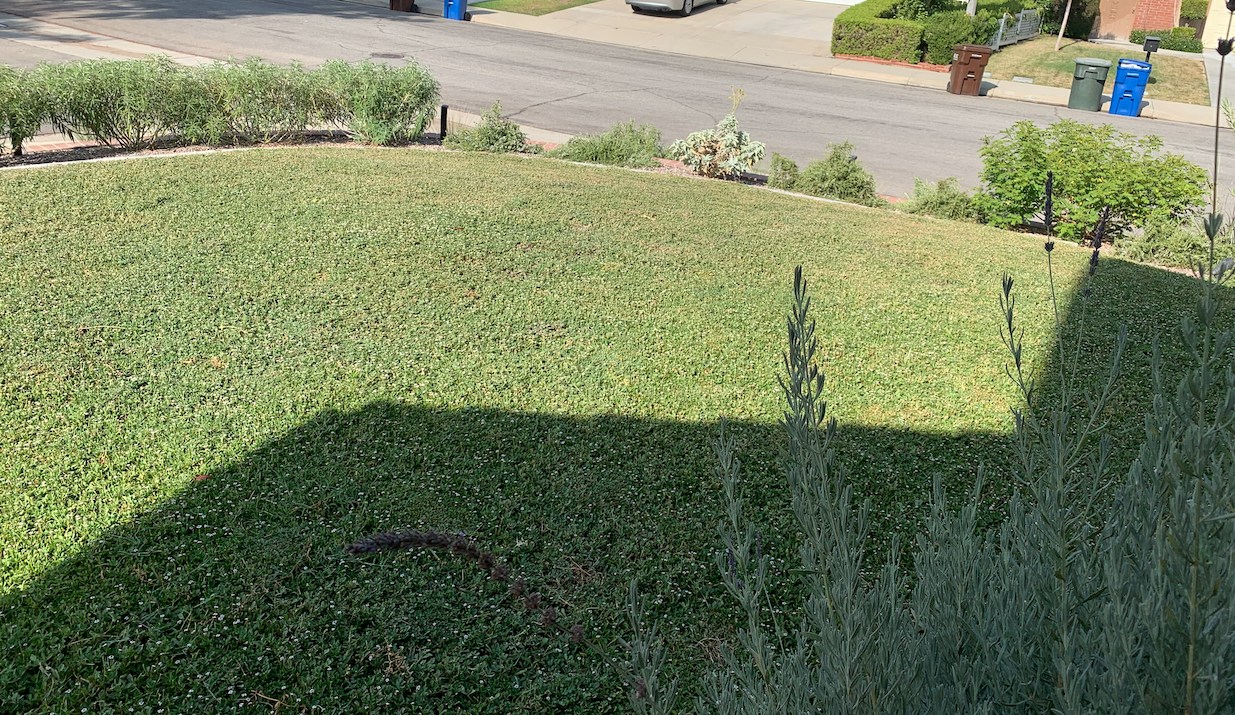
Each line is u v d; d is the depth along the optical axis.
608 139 14.32
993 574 2.40
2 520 4.28
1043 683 2.05
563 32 28.41
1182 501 1.62
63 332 6.21
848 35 26.91
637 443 5.45
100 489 4.59
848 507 2.16
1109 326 7.98
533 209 10.28
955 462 5.51
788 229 10.59
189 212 9.00
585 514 4.74
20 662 3.48
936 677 2.19
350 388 5.81
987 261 9.88
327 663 3.58
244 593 3.93
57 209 8.75
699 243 9.61
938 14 27.34
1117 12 34.88
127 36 20.97
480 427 5.48
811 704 2.25
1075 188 11.72
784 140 16.69
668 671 3.68
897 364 6.94
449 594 4.04
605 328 7.13
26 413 5.21
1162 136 19.34
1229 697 1.80
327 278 7.61
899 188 14.18
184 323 6.55
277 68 13.44
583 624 3.92
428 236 8.92
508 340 6.76
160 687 3.42
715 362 6.69
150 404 5.43
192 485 4.68
